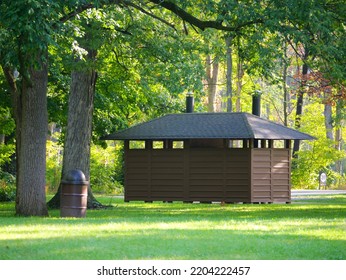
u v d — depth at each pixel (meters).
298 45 51.75
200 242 28.84
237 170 69.56
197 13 56.59
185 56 58.88
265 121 71.44
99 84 68.12
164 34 58.12
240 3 48.16
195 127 70.44
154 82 64.25
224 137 68.38
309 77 65.50
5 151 71.88
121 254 25.66
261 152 69.69
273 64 53.84
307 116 102.19
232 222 39.56
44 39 37.31
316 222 40.22
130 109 73.25
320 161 102.06
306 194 87.62
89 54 55.81
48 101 69.25
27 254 25.67
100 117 70.19
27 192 46.84
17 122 47.91
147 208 60.06
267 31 50.97
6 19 36.81
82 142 59.16
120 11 51.72
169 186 71.31
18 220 41.44
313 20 45.41
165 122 72.19
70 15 43.78
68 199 45.34
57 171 95.06
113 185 96.88
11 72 47.84
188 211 55.09
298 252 26.66
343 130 127.00
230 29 51.34
